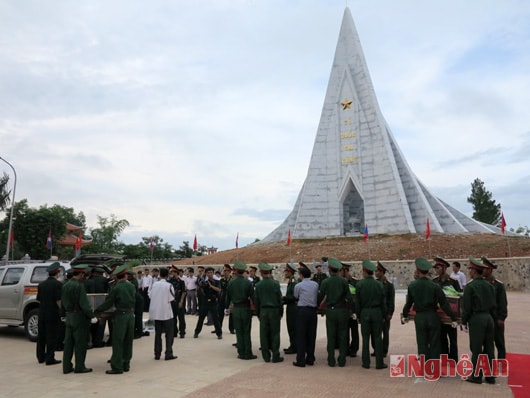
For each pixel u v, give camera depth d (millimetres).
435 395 6922
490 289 7965
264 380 7914
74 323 8711
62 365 9109
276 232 50812
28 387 7637
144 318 17297
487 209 65375
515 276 28047
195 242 41562
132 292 9016
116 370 8555
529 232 63438
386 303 9367
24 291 13008
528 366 8812
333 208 48625
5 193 44031
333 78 51750
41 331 9789
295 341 10766
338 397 6816
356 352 10312
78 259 14344
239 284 10188
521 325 14094
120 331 8664
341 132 49500
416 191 45000
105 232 71500
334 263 9477
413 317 8781
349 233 46938
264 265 9953
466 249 34125
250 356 9945
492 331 7816
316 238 45438
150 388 7461
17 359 10203
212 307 12984
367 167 47250
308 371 8656
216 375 8344
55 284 9898
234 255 42969
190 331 14641
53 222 44750
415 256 34250
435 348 8242
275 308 9703
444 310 8242
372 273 9227
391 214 44312
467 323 8078
